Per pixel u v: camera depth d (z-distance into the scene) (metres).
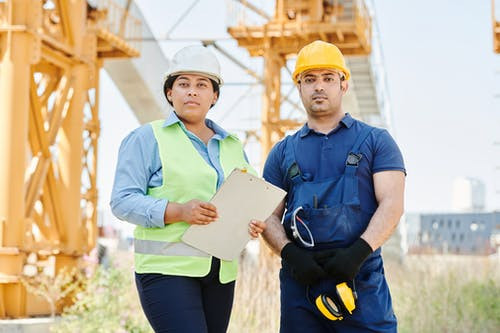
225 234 4.62
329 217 4.72
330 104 4.86
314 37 21.20
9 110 12.53
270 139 21.66
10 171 12.45
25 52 12.70
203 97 4.78
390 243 29.92
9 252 12.23
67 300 13.83
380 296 4.77
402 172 4.80
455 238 47.53
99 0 19.25
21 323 11.70
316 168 4.86
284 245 4.78
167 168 4.65
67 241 14.43
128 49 20.05
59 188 14.57
